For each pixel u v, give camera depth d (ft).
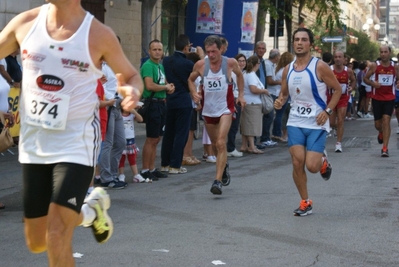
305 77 35.65
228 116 42.65
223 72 42.91
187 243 30.25
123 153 46.29
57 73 19.40
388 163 57.67
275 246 29.91
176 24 122.31
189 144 57.06
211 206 38.83
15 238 31.07
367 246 30.09
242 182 47.60
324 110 35.68
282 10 100.27
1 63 54.44
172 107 50.60
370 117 121.60
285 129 75.92
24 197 20.31
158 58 47.11
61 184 19.25
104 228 22.97
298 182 36.32
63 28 19.47
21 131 20.12
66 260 19.31
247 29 85.30
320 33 154.61
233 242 30.50
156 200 40.63
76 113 19.65
